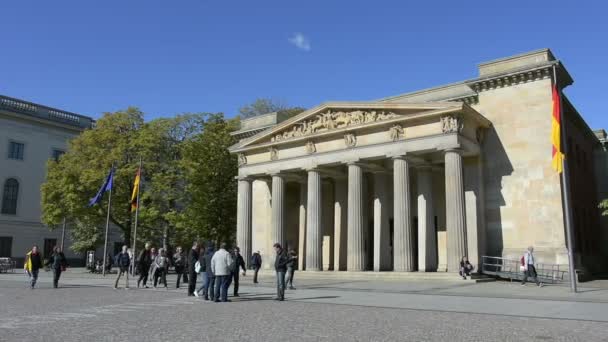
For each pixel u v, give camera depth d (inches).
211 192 2659.9
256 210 2657.5
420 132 1893.5
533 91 1979.6
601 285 1565.0
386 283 1638.8
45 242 3528.5
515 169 1966.0
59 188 2736.2
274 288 1459.2
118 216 2753.4
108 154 2711.6
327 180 2554.1
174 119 2903.5
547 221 1872.5
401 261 1860.2
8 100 3385.8
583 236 2374.5
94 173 2637.8
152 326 668.7
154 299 1088.2
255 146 2374.5
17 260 3348.9
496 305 942.4
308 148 2190.0
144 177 2780.5
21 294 1212.5
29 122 3481.8
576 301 1022.4
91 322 711.1
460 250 1731.1
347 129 2057.1
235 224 2758.4
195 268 1171.9
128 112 2878.9
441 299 1070.4
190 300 1064.2
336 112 2140.7
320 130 2166.6
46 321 722.8
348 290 1347.2
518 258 1897.1
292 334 600.4
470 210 1966.0
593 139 2861.7
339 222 2383.1
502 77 2020.2
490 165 2018.9
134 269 2144.4
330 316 777.6
